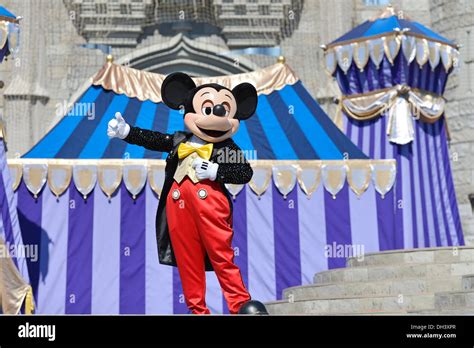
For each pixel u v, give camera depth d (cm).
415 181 1092
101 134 1020
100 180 952
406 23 1148
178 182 581
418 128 1121
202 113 602
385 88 1116
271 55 1605
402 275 841
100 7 1551
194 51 1586
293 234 984
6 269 846
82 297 934
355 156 1041
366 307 771
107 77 1085
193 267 580
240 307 544
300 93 1141
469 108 1498
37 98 1510
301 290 884
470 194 1483
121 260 946
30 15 1520
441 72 1155
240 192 982
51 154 980
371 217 1002
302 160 1001
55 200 946
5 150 902
